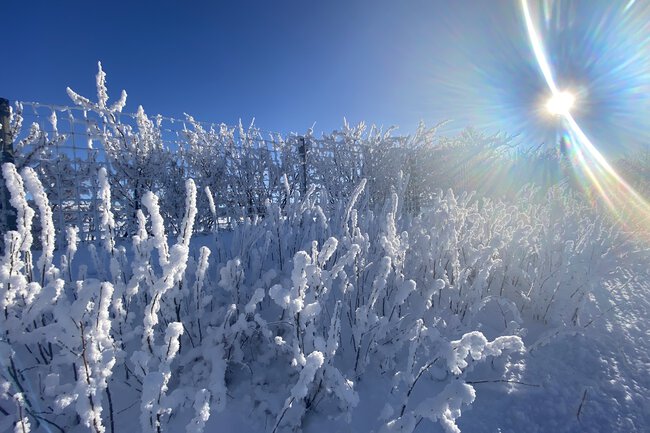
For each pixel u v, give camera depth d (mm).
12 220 3057
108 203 2051
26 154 3547
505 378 2184
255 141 6145
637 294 3348
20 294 1630
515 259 3146
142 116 5012
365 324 2074
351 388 1736
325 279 2002
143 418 1425
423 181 7812
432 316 2605
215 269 2844
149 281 1852
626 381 2178
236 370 2141
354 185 6750
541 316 2854
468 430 1803
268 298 2533
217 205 5344
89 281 1722
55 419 1658
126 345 2031
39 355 1950
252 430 1763
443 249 2898
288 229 3334
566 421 1902
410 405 1925
